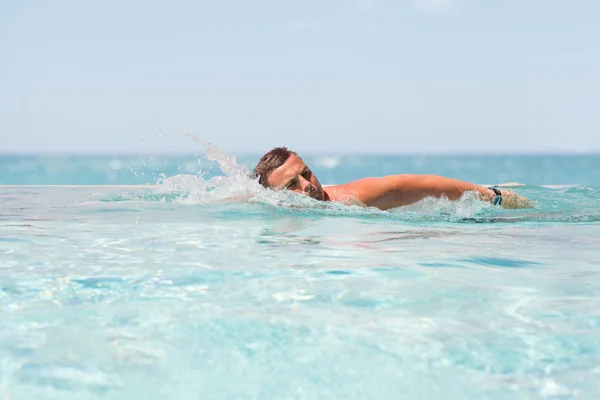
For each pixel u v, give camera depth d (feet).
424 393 3.13
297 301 4.77
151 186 18.93
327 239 7.73
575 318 4.33
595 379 3.29
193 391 3.16
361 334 4.00
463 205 10.85
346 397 3.09
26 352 3.68
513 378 3.31
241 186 11.70
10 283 5.32
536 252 6.85
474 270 5.89
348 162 199.93
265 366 3.49
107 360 3.57
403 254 6.72
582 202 12.82
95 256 6.55
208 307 4.61
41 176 66.54
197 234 8.14
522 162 163.22
